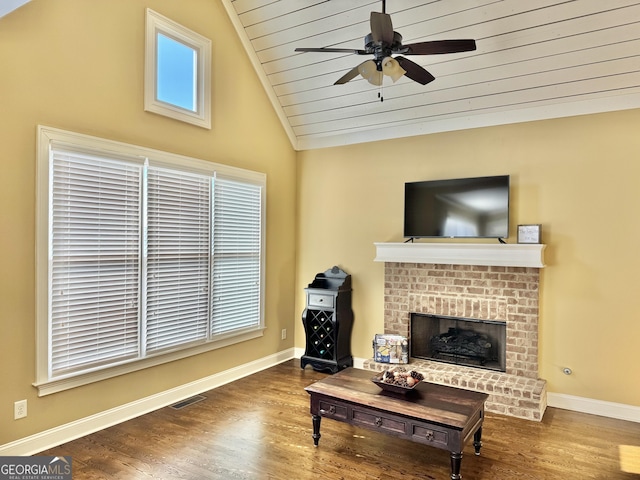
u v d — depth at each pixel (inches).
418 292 181.3
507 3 131.2
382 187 193.9
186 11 155.6
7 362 109.7
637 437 129.5
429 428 102.2
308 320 199.2
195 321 162.7
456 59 151.9
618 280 145.6
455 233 169.2
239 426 134.9
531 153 160.2
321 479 104.7
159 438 126.0
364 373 135.9
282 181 209.8
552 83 149.0
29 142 112.9
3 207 108.3
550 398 155.9
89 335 127.5
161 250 149.0
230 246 178.7
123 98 135.6
